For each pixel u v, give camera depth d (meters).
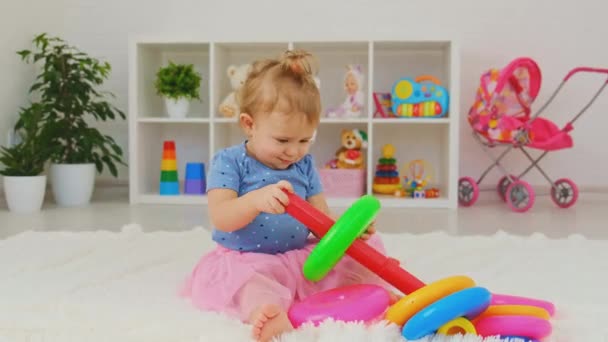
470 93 3.15
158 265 1.51
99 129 3.22
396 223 2.34
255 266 1.09
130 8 3.17
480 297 0.89
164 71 2.92
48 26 3.17
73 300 1.17
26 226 2.21
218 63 2.96
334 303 1.00
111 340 0.97
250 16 3.17
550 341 0.95
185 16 3.17
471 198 2.89
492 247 1.76
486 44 3.13
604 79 3.11
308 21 3.15
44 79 2.75
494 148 3.16
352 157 2.92
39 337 0.99
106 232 1.93
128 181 3.27
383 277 1.06
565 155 3.16
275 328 0.94
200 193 2.96
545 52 3.12
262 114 1.11
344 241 1.01
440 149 3.15
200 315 1.07
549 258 1.61
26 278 1.35
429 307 0.90
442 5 3.12
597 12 3.09
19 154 2.61
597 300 1.21
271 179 1.21
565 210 2.75
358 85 2.89
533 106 3.14
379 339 0.89
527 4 3.10
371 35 2.82
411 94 2.87
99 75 3.18
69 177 2.77
